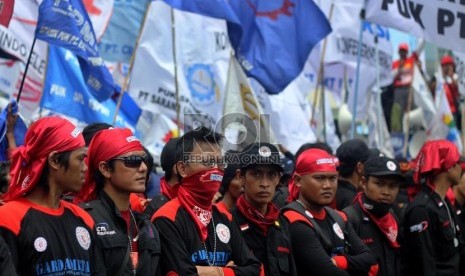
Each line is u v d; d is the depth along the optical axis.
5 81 10.20
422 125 14.84
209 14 9.80
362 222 7.95
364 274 7.23
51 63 9.43
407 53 15.94
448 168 8.52
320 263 6.90
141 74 12.11
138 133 12.14
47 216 5.17
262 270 6.45
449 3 11.05
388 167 7.91
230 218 6.47
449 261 8.50
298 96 14.19
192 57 12.94
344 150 8.82
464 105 11.45
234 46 10.09
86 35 8.48
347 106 15.59
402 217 8.55
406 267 8.48
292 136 12.41
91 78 8.71
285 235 6.86
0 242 4.77
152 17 12.27
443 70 15.32
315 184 7.17
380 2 10.94
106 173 5.80
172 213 6.12
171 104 12.27
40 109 9.41
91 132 6.49
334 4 14.24
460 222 9.16
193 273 5.92
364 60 14.87
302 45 10.65
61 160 5.23
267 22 10.56
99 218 5.64
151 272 5.79
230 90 10.14
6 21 8.06
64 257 5.13
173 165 6.99
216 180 6.20
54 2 8.19
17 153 5.24
